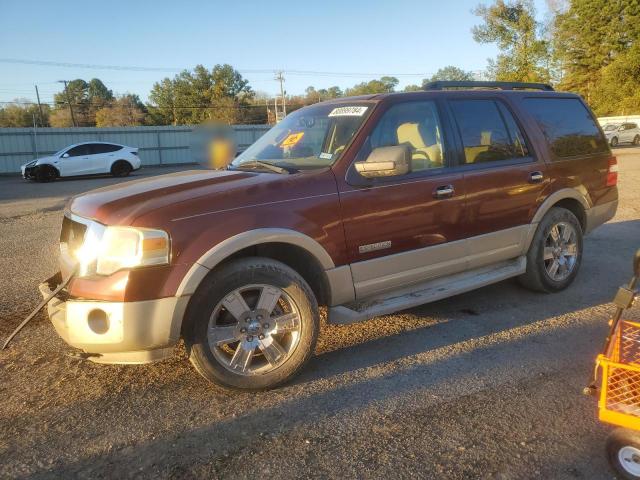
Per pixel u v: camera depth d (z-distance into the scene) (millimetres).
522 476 2492
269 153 4188
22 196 15555
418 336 4133
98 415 3105
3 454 2754
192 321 3078
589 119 5418
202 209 3100
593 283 5336
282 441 2809
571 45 48875
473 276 4414
